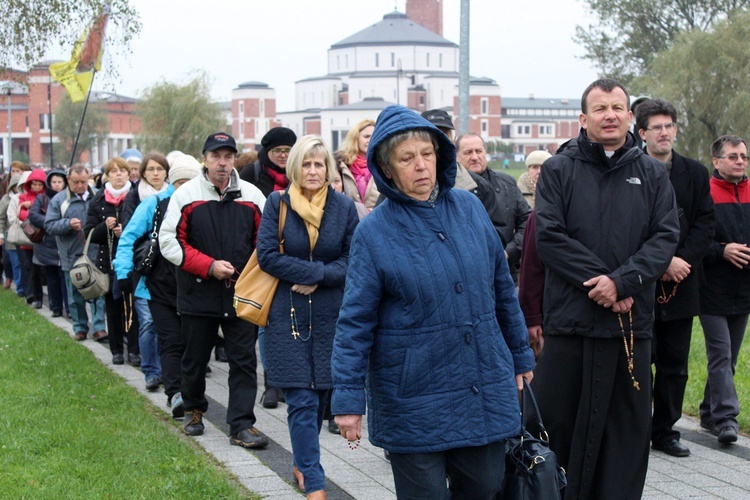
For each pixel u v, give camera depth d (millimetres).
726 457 6605
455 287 3975
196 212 6836
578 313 4914
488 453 4035
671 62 37906
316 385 5738
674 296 6438
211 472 6035
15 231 14711
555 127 150625
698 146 38000
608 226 4941
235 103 147125
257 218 6992
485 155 7410
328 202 6012
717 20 39375
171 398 7953
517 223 7461
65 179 13516
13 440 6699
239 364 6922
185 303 6938
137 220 8094
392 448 3998
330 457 6727
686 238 6434
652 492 5824
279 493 5785
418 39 171000
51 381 8875
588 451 4969
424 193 4051
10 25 20219
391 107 4078
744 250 6914
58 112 79875
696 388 8609
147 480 5863
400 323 3984
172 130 61188
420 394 3959
